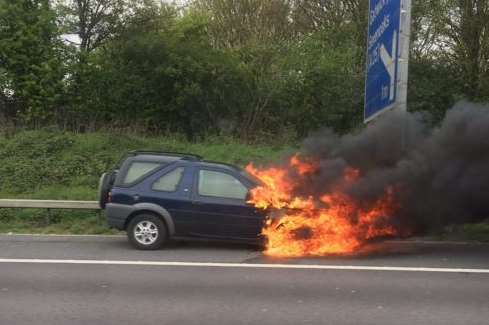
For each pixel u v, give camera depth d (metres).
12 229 11.77
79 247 9.76
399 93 11.81
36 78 20.31
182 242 10.28
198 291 6.77
